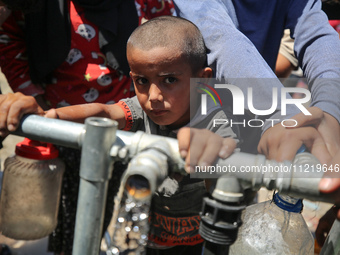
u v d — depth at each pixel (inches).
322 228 43.8
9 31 81.1
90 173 29.4
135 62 49.5
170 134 54.3
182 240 63.5
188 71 50.2
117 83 84.0
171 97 49.6
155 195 57.3
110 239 75.5
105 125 28.5
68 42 79.4
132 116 54.9
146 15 88.9
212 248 28.8
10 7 67.7
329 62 50.7
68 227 54.3
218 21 53.1
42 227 40.3
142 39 49.4
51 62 79.6
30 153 38.4
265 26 60.5
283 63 100.4
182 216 59.2
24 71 82.3
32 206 39.2
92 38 80.3
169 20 52.2
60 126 32.2
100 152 29.1
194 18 55.4
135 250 66.7
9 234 40.1
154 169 27.3
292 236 39.9
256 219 40.7
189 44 50.2
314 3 60.0
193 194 55.9
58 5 78.2
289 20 61.2
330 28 56.7
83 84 81.7
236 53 47.8
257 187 28.9
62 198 52.6
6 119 35.2
